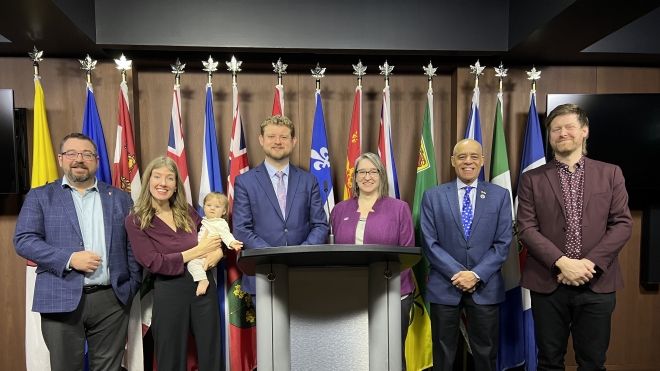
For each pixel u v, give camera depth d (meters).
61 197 2.07
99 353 2.12
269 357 1.10
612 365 3.17
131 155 2.68
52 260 1.95
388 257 1.07
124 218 2.17
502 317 2.75
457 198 2.31
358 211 2.32
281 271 1.11
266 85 3.06
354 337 1.16
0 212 2.85
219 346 2.28
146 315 2.51
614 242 1.95
